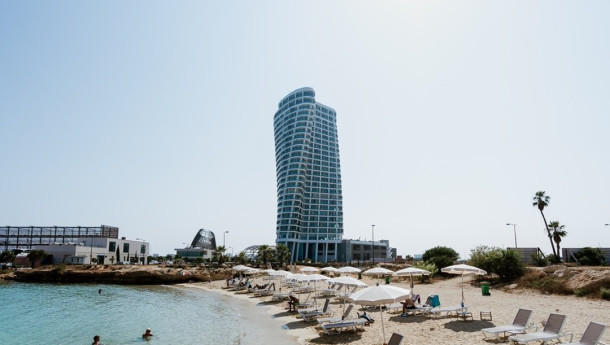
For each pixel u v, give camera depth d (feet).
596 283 91.61
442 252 184.34
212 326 77.46
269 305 105.50
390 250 627.05
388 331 60.59
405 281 157.07
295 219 517.14
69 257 289.74
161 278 210.59
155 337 68.90
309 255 526.16
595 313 68.95
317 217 542.98
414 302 77.61
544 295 98.37
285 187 531.91
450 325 62.03
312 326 70.49
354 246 552.41
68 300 133.18
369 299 48.29
